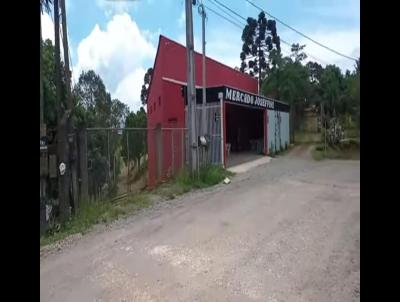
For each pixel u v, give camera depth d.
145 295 5.16
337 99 39.06
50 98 13.26
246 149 34.09
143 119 48.47
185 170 14.86
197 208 10.42
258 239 7.43
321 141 34.47
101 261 6.52
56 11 9.66
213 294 5.12
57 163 9.21
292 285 5.33
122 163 13.05
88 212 9.63
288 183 14.56
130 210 10.41
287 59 42.47
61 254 6.96
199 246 7.12
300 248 6.83
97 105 46.47
